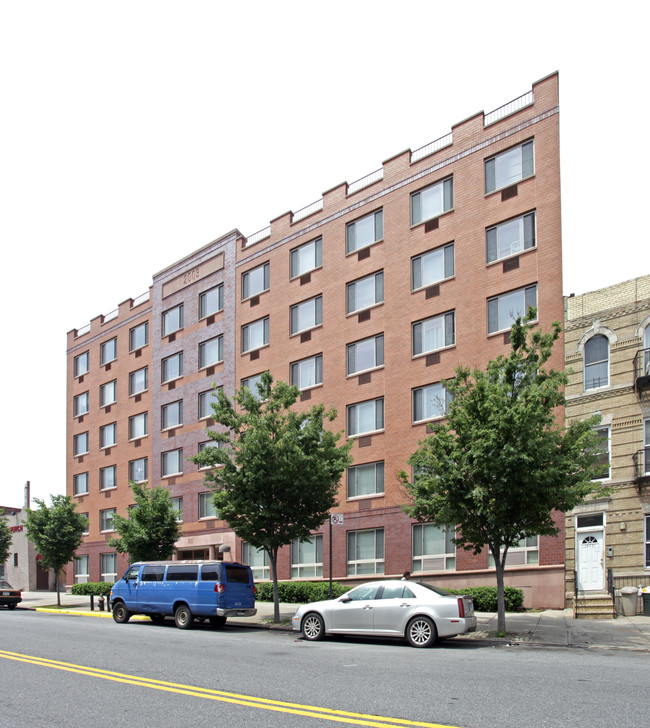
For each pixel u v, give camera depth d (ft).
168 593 75.41
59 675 40.60
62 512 131.64
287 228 121.80
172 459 140.67
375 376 103.91
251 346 125.59
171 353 144.05
